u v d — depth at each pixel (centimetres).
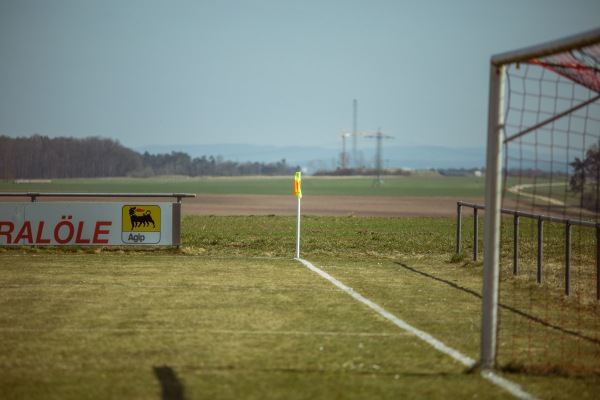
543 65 3316
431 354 3444
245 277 5900
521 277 6288
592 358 3531
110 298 4828
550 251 8025
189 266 6512
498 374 3117
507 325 4291
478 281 5925
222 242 8331
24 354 3319
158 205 7512
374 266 6794
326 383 2917
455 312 4534
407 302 4869
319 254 7675
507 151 3444
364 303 4788
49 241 7431
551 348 3722
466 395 2795
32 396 2702
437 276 6200
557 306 5000
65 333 3762
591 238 9238
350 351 3469
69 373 3011
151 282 5547
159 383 2880
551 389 2917
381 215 17588
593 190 6875
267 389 2819
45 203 7406
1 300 4725
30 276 5797
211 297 4916
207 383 2891
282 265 6712
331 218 12362
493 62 3212
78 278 5712
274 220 11769
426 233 9800
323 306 4650
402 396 2764
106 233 7475
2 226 7400
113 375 2989
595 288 5812
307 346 3553
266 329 3928
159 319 4153
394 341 3700
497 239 3247
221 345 3544
